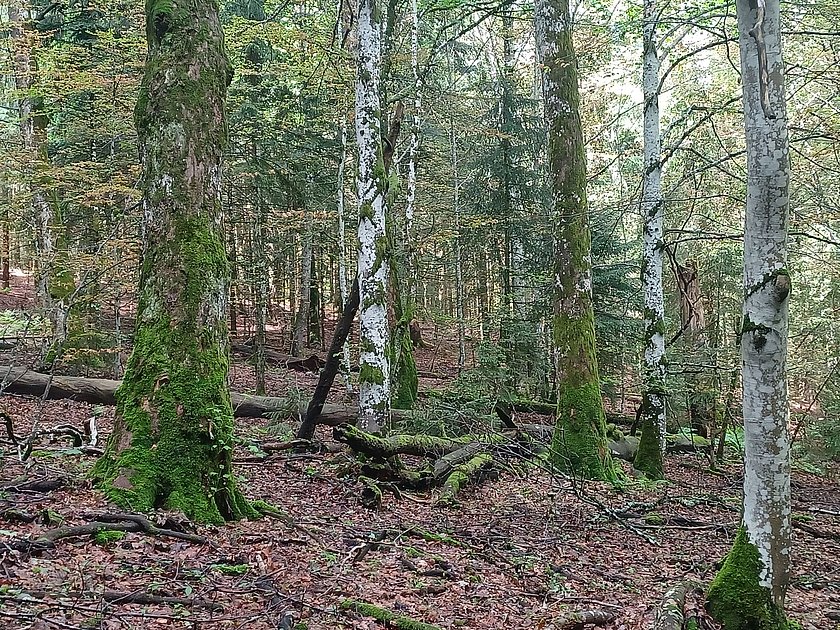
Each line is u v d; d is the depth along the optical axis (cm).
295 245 2445
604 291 1848
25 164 1403
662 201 1365
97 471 645
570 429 1214
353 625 467
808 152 1395
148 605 443
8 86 1515
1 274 3250
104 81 1390
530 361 1828
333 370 1184
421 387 1966
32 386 1275
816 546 961
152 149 664
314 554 618
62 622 388
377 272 1105
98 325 1659
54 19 1766
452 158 2092
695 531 958
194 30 670
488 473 1127
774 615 552
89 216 1814
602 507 985
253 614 455
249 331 2641
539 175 1981
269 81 1858
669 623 514
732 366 1538
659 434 1395
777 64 547
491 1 1592
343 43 1273
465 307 2728
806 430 1683
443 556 700
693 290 1738
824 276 1894
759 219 556
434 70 1973
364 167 1110
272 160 1977
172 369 648
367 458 995
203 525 623
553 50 1262
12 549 478
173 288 659
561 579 677
